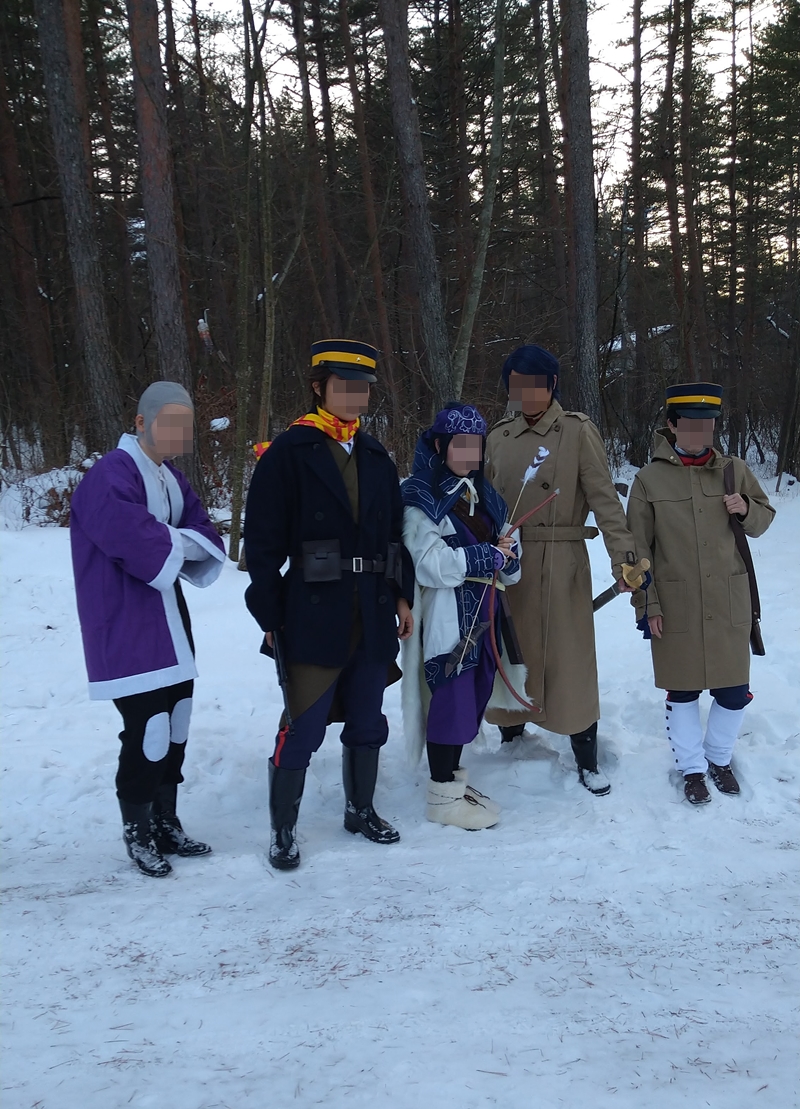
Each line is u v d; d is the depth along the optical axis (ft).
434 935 8.02
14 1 52.65
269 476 9.59
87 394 37.04
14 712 15.51
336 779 12.56
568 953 7.70
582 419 12.07
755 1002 6.89
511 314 57.16
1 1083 5.77
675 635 11.66
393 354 48.52
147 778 9.52
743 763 12.36
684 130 59.00
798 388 56.80
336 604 9.67
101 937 7.97
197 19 40.16
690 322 58.34
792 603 21.74
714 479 11.86
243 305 27.02
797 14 67.26
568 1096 5.58
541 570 11.85
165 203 29.68
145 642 9.30
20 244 46.62
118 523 8.99
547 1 41.88
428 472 10.86
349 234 58.85
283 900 8.82
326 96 57.88
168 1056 6.08
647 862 9.70
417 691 11.14
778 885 9.17
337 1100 5.53
